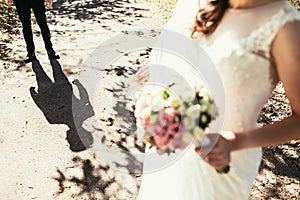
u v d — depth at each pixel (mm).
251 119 1645
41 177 3439
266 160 3746
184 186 1804
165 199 1910
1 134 3906
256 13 1491
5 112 4234
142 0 9516
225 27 1588
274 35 1444
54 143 3838
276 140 1545
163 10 8719
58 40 6270
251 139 1545
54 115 4242
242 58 1528
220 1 1585
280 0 1461
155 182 1984
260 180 3504
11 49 5637
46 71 5141
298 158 3791
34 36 6320
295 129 1510
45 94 4609
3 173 3447
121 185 3402
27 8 4988
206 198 1762
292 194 3367
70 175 3479
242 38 1522
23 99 4488
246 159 1745
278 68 1490
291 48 1406
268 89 1578
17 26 6508
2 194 3229
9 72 5031
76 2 8875
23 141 3844
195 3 1791
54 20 7375
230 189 1755
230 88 1590
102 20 7598
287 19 1421
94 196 3283
